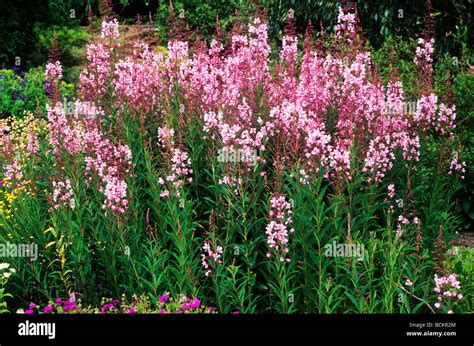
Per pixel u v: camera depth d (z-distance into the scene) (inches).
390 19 416.2
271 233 201.6
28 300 216.8
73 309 196.2
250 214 220.7
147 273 216.8
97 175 227.9
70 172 220.7
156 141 249.3
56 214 217.0
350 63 261.3
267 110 233.6
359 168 228.2
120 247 210.2
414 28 422.9
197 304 193.0
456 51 400.5
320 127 224.7
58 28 609.3
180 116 230.5
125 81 259.9
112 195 209.6
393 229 233.0
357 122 231.1
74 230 216.7
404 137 245.3
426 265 215.8
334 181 214.4
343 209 214.7
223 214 219.8
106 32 271.7
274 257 208.5
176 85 259.0
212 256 209.2
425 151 279.3
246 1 469.1
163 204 222.7
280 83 266.2
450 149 269.4
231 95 232.2
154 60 275.7
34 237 224.7
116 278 216.4
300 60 345.7
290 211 204.7
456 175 263.1
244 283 205.9
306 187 210.7
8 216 241.4
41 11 600.7
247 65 256.7
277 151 216.4
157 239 221.6
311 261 210.8
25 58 586.2
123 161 226.4
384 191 241.6
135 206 220.2
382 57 364.5
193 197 237.3
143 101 252.7
